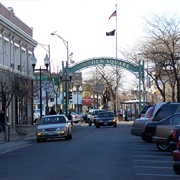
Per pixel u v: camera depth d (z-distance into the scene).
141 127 25.05
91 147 22.94
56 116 30.50
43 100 56.75
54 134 28.70
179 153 11.77
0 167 16.06
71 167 15.16
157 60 38.66
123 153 19.69
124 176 13.09
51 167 15.30
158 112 22.44
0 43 40.59
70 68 47.47
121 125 52.34
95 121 47.88
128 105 76.56
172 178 12.77
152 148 21.98
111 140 27.91
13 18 45.56
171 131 19.31
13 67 43.75
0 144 26.97
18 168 15.48
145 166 15.36
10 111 43.88
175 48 37.88
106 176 13.06
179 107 22.14
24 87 36.75
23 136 33.88
